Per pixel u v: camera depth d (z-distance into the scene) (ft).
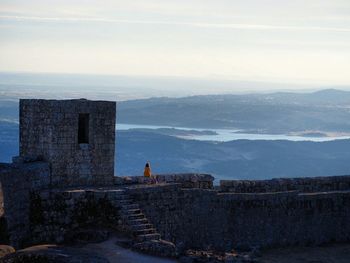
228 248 169.99
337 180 192.24
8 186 138.00
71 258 120.06
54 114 154.10
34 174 147.13
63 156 155.02
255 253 166.81
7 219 137.18
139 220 149.28
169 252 142.41
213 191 169.68
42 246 128.98
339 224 185.78
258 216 175.01
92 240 143.13
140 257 137.39
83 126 159.22
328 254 173.99
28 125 155.94
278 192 178.91
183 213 164.25
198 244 167.02
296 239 179.83
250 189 179.83
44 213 145.69
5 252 123.95
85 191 149.28
